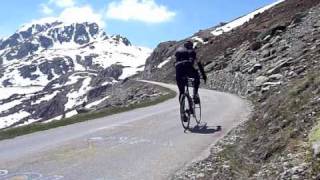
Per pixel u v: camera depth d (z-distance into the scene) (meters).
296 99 13.19
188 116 17.38
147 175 10.90
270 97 22.17
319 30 38.62
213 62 66.31
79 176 11.07
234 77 47.47
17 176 11.34
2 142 18.91
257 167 9.84
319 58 27.81
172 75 108.06
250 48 51.44
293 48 37.56
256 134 13.10
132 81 126.19
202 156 12.59
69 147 15.27
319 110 10.91
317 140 8.75
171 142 15.02
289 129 10.88
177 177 10.62
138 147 14.48
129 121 22.41
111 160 12.72
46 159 13.35
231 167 10.69
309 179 7.66
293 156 8.98
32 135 20.48
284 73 29.16
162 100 41.72
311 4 65.56
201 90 55.16
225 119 19.95
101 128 20.22
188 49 17.38
